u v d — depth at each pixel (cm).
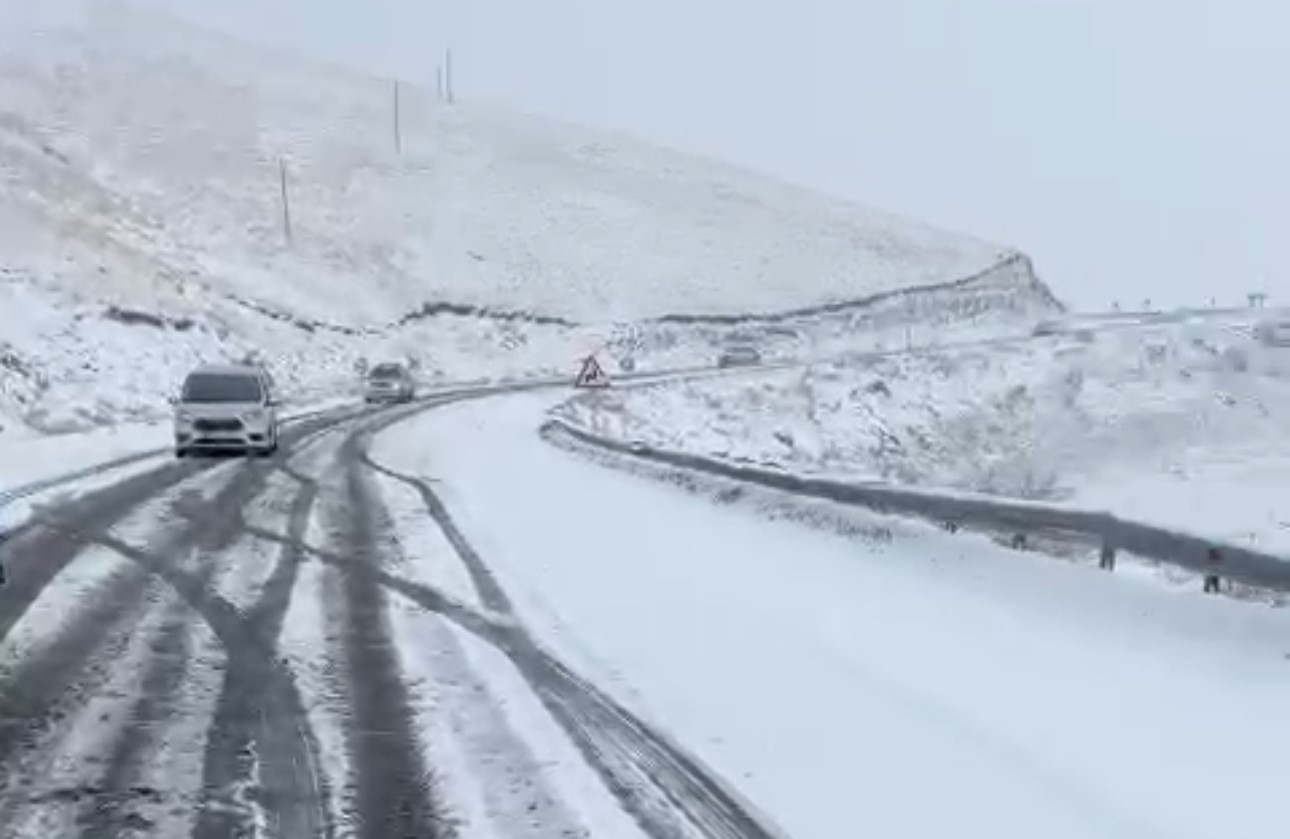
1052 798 736
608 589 1331
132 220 6819
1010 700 935
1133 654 1038
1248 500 3259
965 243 12688
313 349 6175
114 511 1823
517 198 10806
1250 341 6194
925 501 1602
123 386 3938
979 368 6050
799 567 1489
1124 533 1228
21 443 2838
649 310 9225
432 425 3838
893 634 1149
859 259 11244
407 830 659
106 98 10300
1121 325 7581
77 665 975
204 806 687
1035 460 4578
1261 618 1013
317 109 11681
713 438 4812
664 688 952
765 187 13250
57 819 665
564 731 835
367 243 8894
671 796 721
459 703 893
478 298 8531
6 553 1453
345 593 1272
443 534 1677
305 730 823
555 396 5588
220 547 1538
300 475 2388
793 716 891
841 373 5759
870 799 728
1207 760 797
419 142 11575
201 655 1012
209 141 9919
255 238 8069
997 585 1309
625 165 12625
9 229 4741
